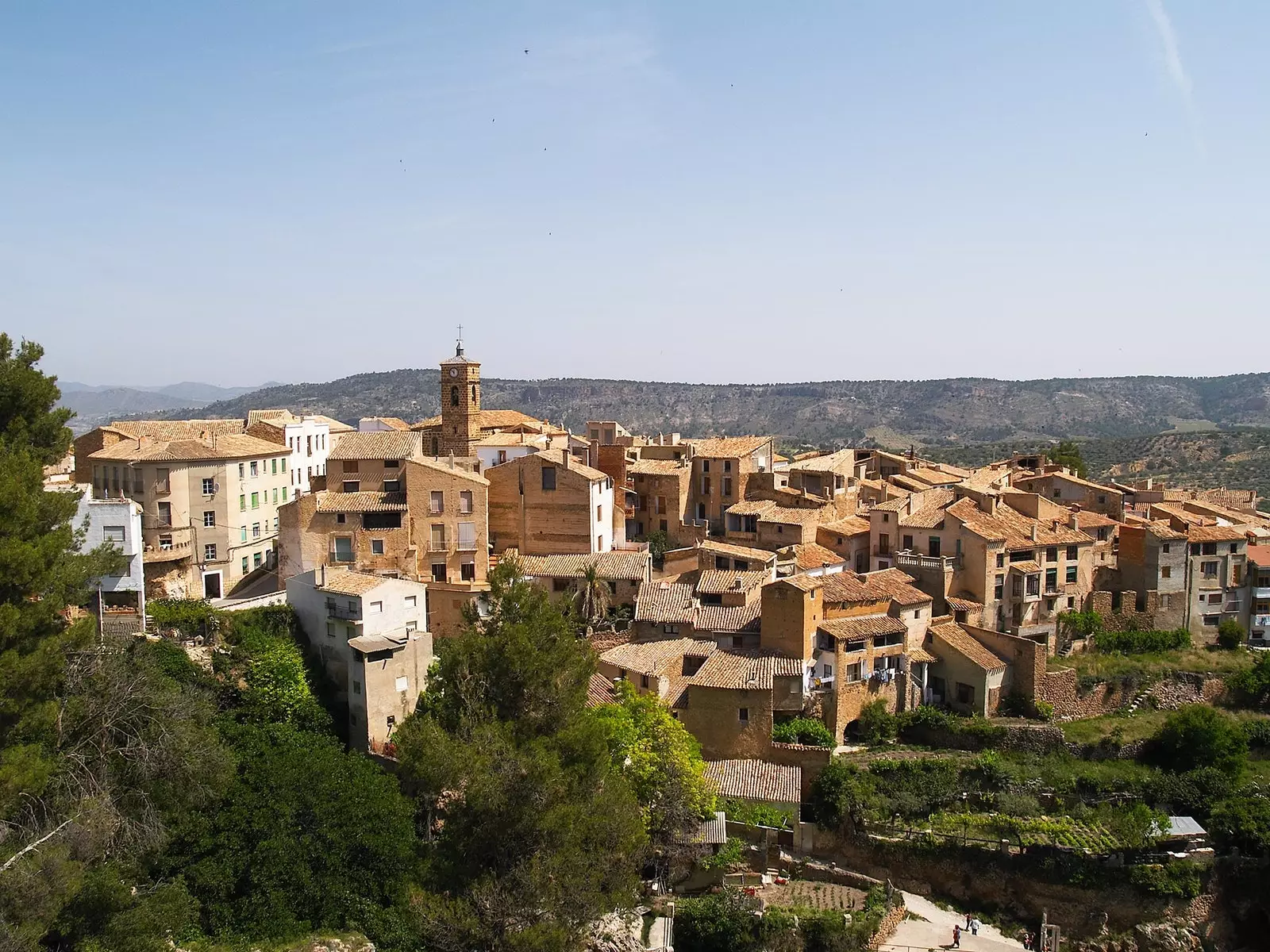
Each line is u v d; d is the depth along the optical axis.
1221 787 78.44
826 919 61.44
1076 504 117.69
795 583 81.00
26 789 43.31
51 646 48.12
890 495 118.62
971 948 64.44
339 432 133.00
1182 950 68.38
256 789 56.78
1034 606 95.75
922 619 88.81
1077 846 70.31
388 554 91.00
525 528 103.88
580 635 87.19
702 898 64.00
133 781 52.78
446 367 119.62
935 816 74.38
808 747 75.38
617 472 113.38
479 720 56.50
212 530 91.75
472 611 65.38
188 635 74.06
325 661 76.38
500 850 51.84
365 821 56.44
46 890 40.59
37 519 51.69
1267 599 103.44
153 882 52.12
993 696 85.88
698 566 100.38
